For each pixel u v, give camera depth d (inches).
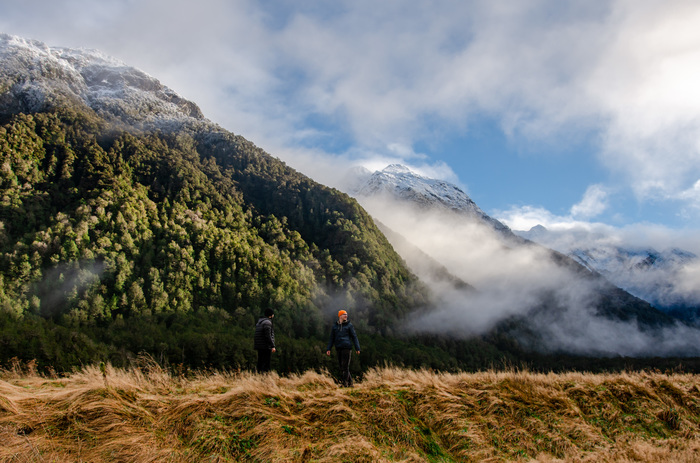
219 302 3464.6
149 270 3373.5
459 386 372.2
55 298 2896.2
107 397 265.4
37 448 218.2
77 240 3316.9
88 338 2348.7
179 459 229.6
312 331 3489.2
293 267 4207.7
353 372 1962.4
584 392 378.9
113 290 3097.9
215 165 5821.9
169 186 4640.8
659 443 321.1
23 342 2012.8
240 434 254.1
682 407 381.4
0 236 3179.1
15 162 4033.0
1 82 5590.6
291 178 6156.5
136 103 6865.2
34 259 3048.7
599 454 293.0
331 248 4884.4
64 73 6648.6
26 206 3617.1
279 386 354.0
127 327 2807.6
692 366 3430.1
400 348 3331.7
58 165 4340.6
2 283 2797.7
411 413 311.7
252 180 5885.8
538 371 465.7
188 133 6491.1
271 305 3533.5
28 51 6545.3
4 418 231.5
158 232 3838.6
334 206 5595.5
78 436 232.8
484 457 277.0
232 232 4325.8
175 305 3191.4
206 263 3686.0
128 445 231.6
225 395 284.2
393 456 259.4
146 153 5078.7
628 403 374.9
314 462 236.2
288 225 5118.1
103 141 5093.5
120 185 4156.0
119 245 3417.8
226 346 2442.2
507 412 327.6
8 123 4534.9
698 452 305.1
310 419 283.3
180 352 2338.8
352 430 272.7
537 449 295.3
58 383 317.7
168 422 257.8
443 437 294.4
